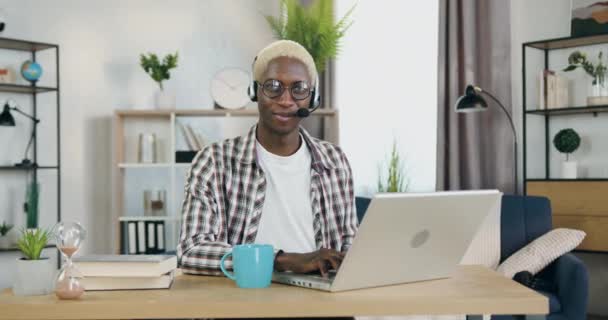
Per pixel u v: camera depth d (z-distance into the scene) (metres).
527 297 1.35
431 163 4.84
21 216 4.57
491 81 4.57
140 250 4.67
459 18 4.62
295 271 1.53
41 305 1.31
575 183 4.11
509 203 3.90
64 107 4.75
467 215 1.50
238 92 4.73
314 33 4.51
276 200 1.93
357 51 4.99
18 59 4.59
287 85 1.81
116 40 4.91
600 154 4.39
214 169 1.88
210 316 1.30
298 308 1.30
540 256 3.53
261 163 1.93
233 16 5.14
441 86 4.66
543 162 4.61
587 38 4.20
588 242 4.06
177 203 5.00
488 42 4.57
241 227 1.89
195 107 5.07
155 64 4.73
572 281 3.18
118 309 1.31
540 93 4.33
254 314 1.30
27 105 4.62
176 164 4.68
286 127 1.85
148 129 4.99
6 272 4.47
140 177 5.00
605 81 4.19
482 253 3.76
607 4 4.21
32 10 4.62
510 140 4.55
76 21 4.79
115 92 4.91
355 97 5.00
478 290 1.43
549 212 3.85
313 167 1.99
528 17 4.62
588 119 4.43
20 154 4.59
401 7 4.91
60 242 1.37
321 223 1.98
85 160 4.82
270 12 5.18
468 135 4.57
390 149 4.93
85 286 1.44
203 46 5.09
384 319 3.12
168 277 1.46
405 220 1.39
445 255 1.55
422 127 4.86
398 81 4.91
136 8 4.96
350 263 1.38
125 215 4.95
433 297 1.35
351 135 5.01
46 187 4.69
